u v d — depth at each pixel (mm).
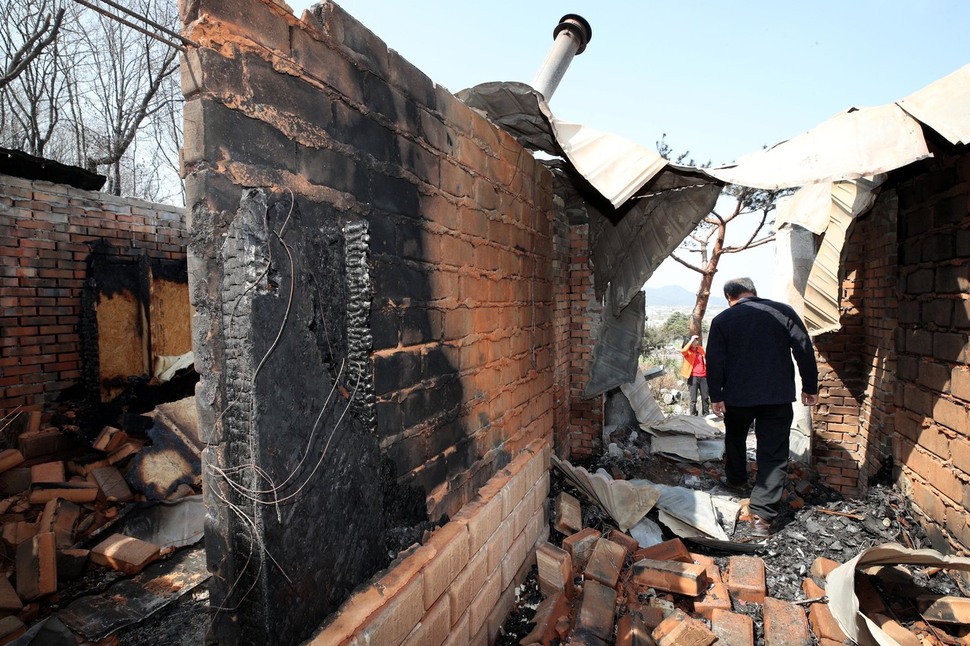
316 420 1415
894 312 3492
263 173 1277
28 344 4496
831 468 4211
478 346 2521
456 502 2303
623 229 4117
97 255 4992
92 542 3131
